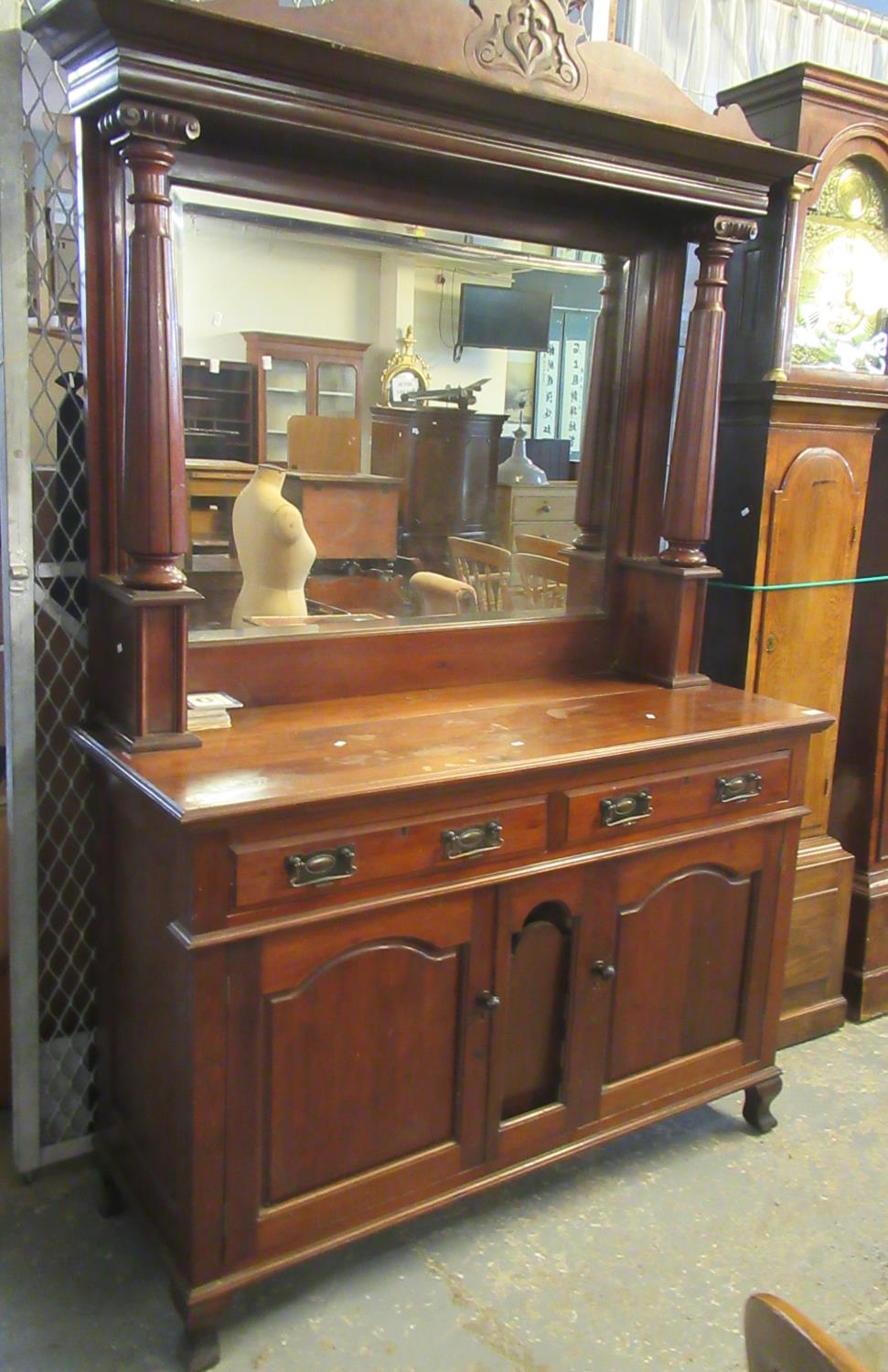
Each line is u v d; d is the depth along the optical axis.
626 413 2.14
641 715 1.94
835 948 2.53
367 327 1.87
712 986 2.04
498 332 1.99
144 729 1.61
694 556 2.12
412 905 1.61
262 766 1.56
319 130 1.56
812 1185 2.02
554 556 2.16
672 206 1.98
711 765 1.91
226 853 1.42
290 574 1.87
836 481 2.38
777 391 2.21
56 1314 1.66
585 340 2.07
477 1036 1.73
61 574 1.83
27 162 1.72
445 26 1.61
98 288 1.62
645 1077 1.97
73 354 1.86
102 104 1.46
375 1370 1.58
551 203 1.97
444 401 1.97
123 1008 1.73
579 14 2.36
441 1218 1.90
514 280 1.98
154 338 1.50
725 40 2.62
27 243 1.74
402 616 2.00
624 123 1.75
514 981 1.77
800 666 2.44
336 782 1.50
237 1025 1.49
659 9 2.49
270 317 1.78
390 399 1.92
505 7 1.65
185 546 1.60
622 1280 1.77
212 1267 1.53
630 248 2.07
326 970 1.55
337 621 1.94
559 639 2.19
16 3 1.63
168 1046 1.55
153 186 1.47
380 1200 1.68
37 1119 1.94
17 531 1.76
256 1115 1.53
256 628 1.86
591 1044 1.87
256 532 1.83
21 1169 1.94
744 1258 1.83
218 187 1.68
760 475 2.28
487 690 2.07
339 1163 1.63
